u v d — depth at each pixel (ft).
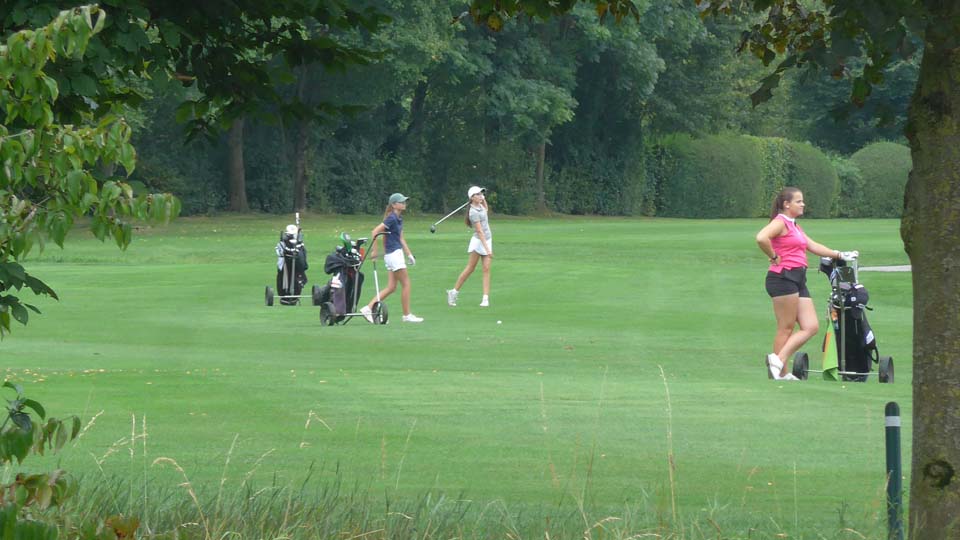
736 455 88.94
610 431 98.94
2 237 41.09
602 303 225.97
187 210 569.23
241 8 60.08
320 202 627.05
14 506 38.65
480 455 88.33
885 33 56.03
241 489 68.80
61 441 43.16
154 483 73.82
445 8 542.57
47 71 50.37
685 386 126.62
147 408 107.34
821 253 135.64
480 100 638.12
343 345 163.84
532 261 323.57
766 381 132.16
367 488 74.69
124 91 60.59
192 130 67.92
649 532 61.77
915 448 58.34
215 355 150.82
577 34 647.97
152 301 224.12
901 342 173.58
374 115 641.81
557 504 71.15
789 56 69.41
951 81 56.03
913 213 57.93
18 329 177.78
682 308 217.56
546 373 136.56
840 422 103.96
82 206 41.47
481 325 190.80
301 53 64.49
